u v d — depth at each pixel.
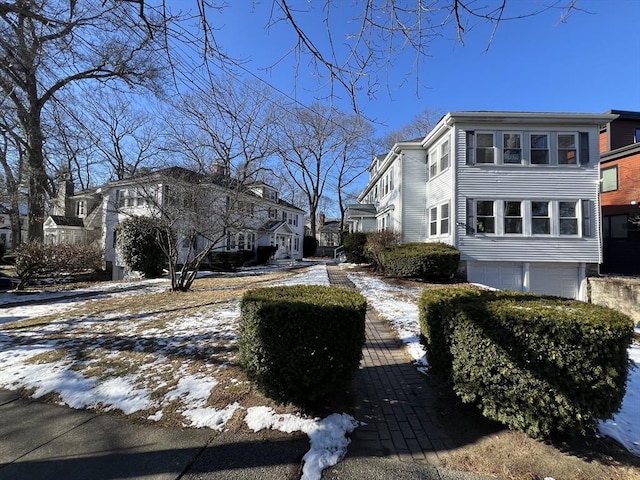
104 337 5.21
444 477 2.17
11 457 2.45
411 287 10.92
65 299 9.52
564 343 2.35
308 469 2.24
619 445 2.47
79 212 24.69
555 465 2.25
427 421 2.85
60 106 6.11
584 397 2.31
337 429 2.69
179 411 3.00
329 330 2.82
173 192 9.87
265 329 2.83
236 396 3.20
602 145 17.70
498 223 12.77
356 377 3.78
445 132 13.89
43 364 4.21
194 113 6.82
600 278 12.29
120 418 2.95
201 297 8.93
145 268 15.40
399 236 15.61
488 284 12.94
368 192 28.94
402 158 16.38
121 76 5.59
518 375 2.45
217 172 10.09
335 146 29.77
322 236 54.16
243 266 22.48
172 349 4.51
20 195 12.81
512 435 2.56
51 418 2.99
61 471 2.28
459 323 2.75
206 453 2.44
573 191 12.63
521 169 12.77
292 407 2.99
